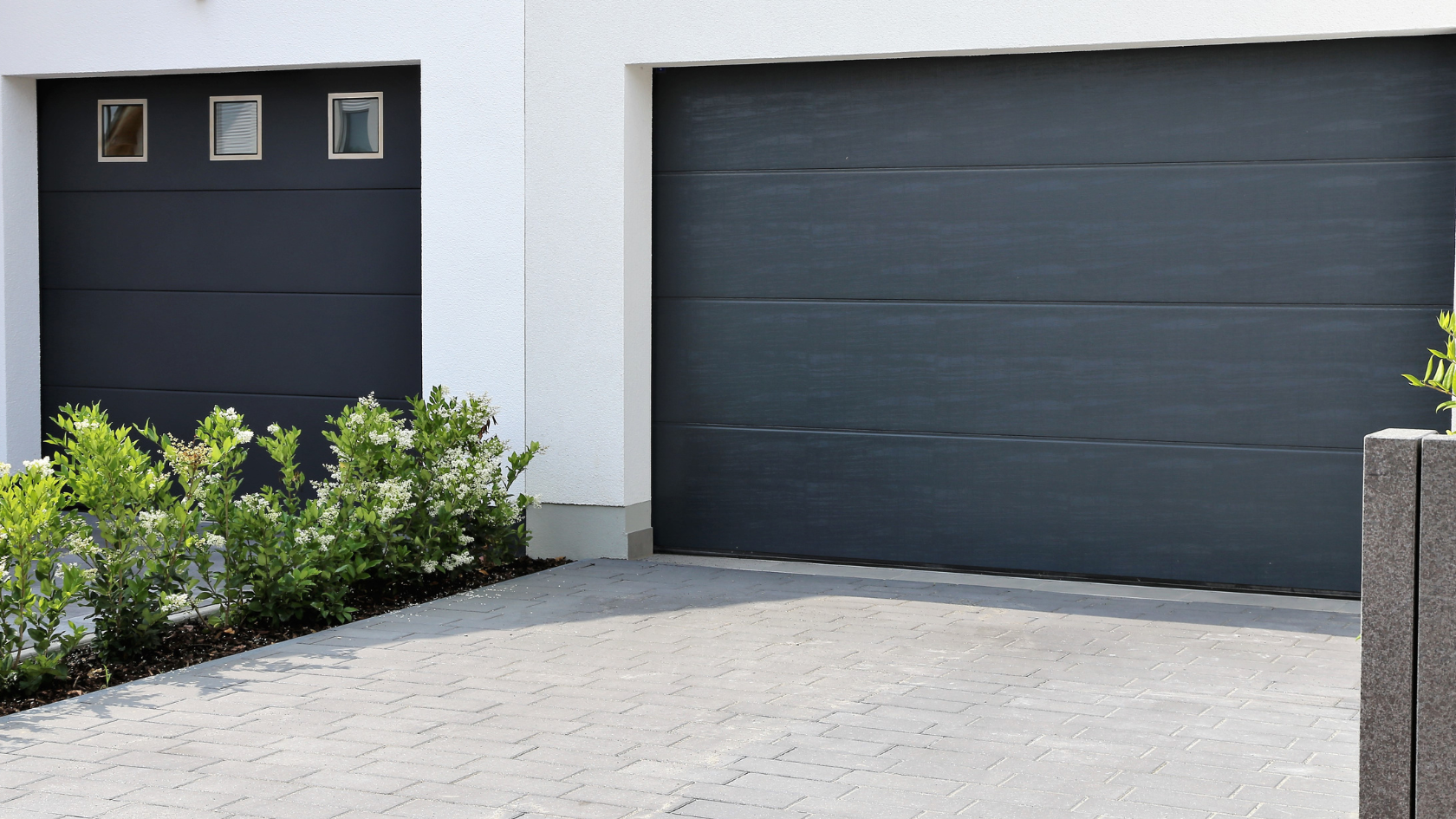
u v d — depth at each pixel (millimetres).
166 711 5266
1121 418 7754
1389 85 7188
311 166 9250
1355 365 7344
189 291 9594
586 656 6090
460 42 8562
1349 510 7398
